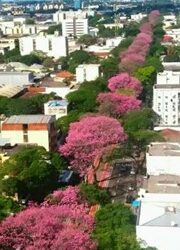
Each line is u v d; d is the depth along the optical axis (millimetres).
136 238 153625
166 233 155500
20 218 154125
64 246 142875
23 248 145875
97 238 151125
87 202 186750
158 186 187250
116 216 167125
